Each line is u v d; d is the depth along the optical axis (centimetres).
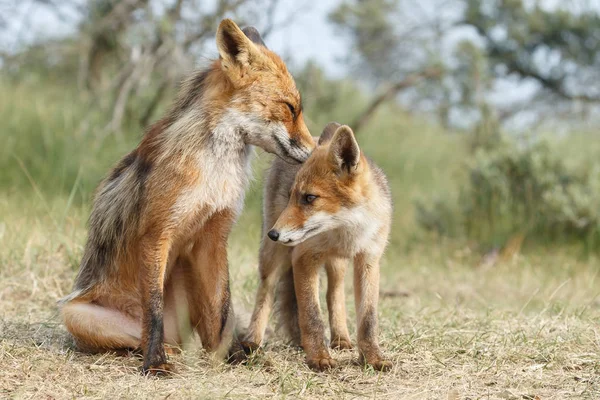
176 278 911
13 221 1392
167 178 827
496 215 1855
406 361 853
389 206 926
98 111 2305
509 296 1355
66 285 1159
